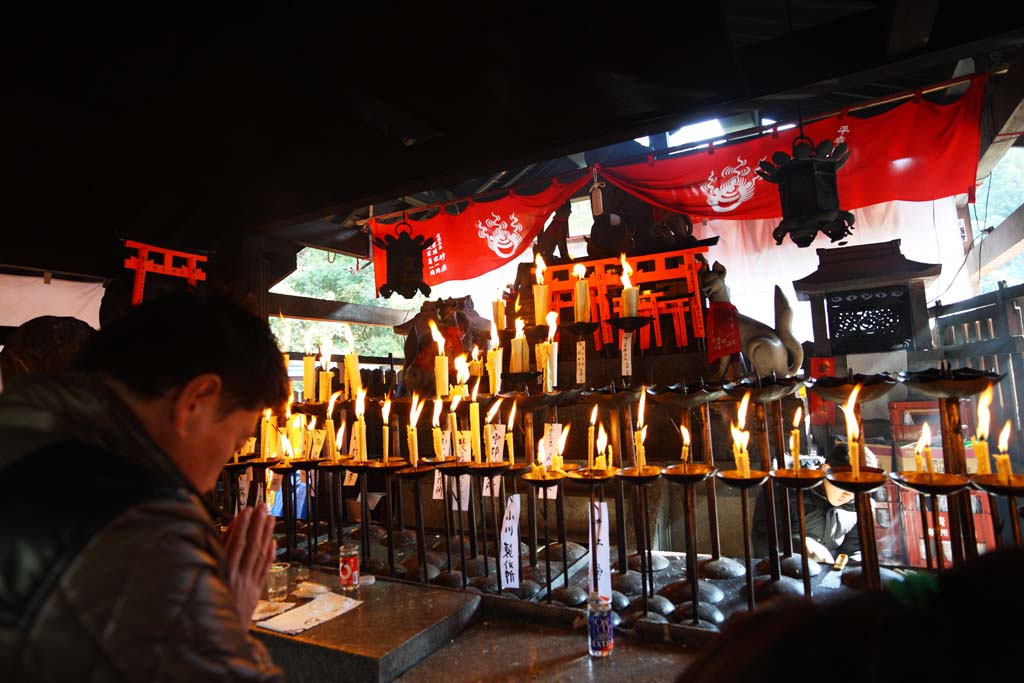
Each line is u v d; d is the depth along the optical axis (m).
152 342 0.88
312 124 3.14
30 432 0.79
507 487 3.64
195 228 4.55
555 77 2.73
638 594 2.54
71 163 3.71
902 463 4.02
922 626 0.32
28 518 0.68
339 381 5.71
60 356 2.39
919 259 7.44
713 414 3.94
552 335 2.87
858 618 0.36
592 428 2.83
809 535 3.01
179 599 0.70
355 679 2.03
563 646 2.21
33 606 0.64
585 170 5.90
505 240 6.27
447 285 10.73
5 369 2.38
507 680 1.99
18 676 0.64
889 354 5.03
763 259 8.12
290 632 2.21
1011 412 4.39
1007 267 13.69
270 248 5.65
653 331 4.77
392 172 3.66
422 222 6.65
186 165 3.62
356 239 6.43
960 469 1.96
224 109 2.98
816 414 5.22
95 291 6.12
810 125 5.00
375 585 2.71
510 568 2.58
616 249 5.01
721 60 2.59
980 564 0.36
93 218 4.25
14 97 2.76
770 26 5.59
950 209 7.41
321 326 14.06
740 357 3.60
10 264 4.11
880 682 0.31
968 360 4.93
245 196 4.08
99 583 0.66
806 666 0.34
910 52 2.42
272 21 2.35
